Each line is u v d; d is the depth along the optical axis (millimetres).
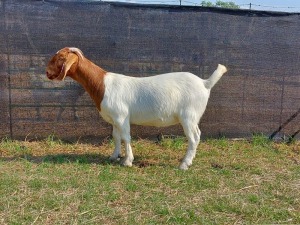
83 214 1494
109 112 2002
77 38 2355
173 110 1997
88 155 2260
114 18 2373
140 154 2316
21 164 2041
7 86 2334
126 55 2414
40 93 2383
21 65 2326
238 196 1717
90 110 2463
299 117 2678
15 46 2299
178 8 2420
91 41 2371
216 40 2492
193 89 1984
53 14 2311
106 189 1729
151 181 1853
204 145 2521
